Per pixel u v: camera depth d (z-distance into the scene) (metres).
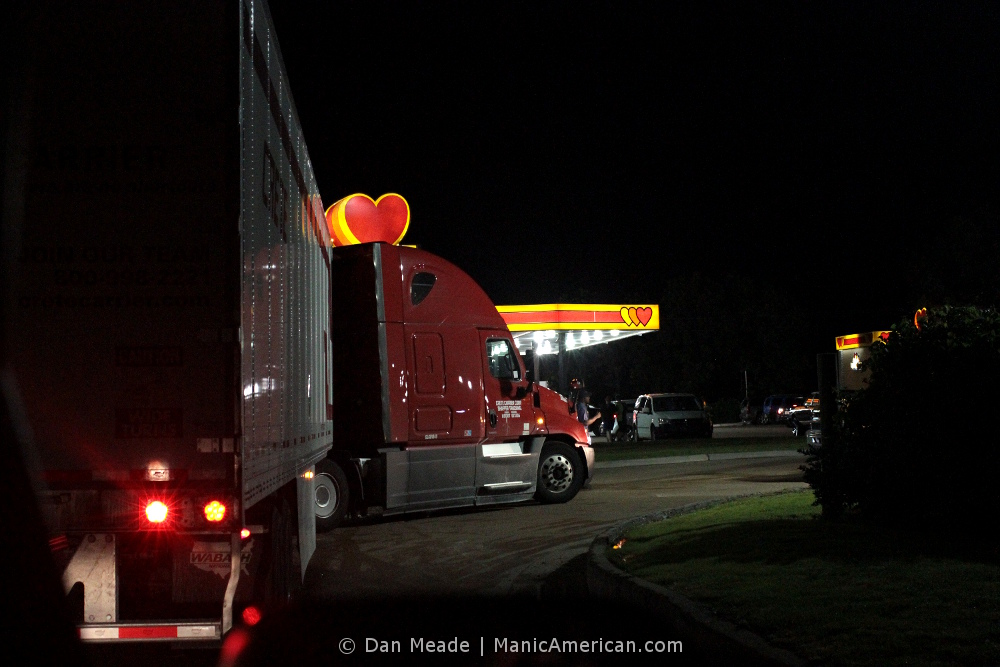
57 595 2.87
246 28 5.51
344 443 13.51
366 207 15.27
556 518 13.94
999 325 8.36
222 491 5.18
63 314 5.16
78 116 5.20
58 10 5.20
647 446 29.30
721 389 67.62
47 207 5.16
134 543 5.29
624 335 33.91
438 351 14.15
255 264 5.78
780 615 6.02
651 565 8.28
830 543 8.16
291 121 7.69
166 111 5.23
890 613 5.89
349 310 13.76
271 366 6.38
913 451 8.46
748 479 18.62
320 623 7.37
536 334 33.47
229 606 5.23
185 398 5.19
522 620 7.48
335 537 12.47
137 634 5.17
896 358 8.73
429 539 12.16
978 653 5.05
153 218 5.21
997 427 7.99
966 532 8.20
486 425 14.56
